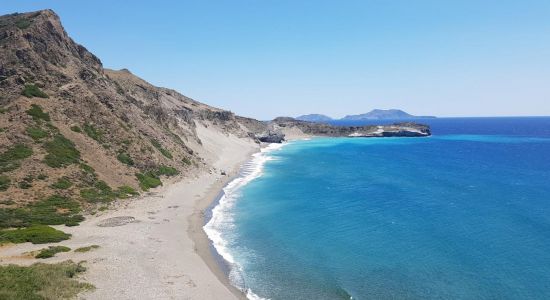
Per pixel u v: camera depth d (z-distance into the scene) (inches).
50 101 2500.0
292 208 2182.6
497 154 5167.3
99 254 1311.5
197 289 1120.2
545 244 1529.3
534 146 6402.6
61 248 1327.5
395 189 2738.7
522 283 1173.7
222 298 1074.7
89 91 2839.6
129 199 2123.5
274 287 1167.6
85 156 2292.1
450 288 1147.9
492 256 1405.0
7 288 893.8
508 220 1884.8
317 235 1681.8
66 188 1951.3
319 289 1152.8
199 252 1456.7
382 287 1162.6
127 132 2802.7
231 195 2551.7
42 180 1923.0
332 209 2155.5
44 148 2123.5
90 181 2105.1
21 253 1263.5
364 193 2605.8
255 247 1529.3
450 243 1555.1
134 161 2581.2
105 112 2768.2
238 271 1286.9
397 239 1617.9
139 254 1358.3
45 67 2733.8
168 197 2316.7
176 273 1225.4
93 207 1888.5
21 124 2192.4
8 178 1828.2
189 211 2062.0
